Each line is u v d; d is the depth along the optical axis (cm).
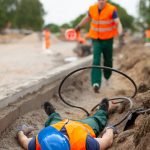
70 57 2677
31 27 8775
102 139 644
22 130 706
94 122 689
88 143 593
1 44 5047
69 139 587
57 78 1133
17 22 8650
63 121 632
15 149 679
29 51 3300
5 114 751
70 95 1084
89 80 1362
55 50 3519
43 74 1141
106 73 1184
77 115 915
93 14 1134
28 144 605
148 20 7331
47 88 1009
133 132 664
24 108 838
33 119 828
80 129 608
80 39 2869
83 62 1598
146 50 2364
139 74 1356
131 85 1233
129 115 742
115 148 646
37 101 911
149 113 720
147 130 601
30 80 1017
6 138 715
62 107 974
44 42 3256
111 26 1128
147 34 4059
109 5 1130
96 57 1130
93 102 1048
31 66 1903
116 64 1989
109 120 812
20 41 6025
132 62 1684
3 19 7256
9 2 8544
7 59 2389
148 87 950
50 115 709
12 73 1567
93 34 1135
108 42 1131
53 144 564
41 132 600
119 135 677
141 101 823
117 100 944
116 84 1291
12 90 884
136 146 601
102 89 1199
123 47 3362
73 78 1206
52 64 2048
